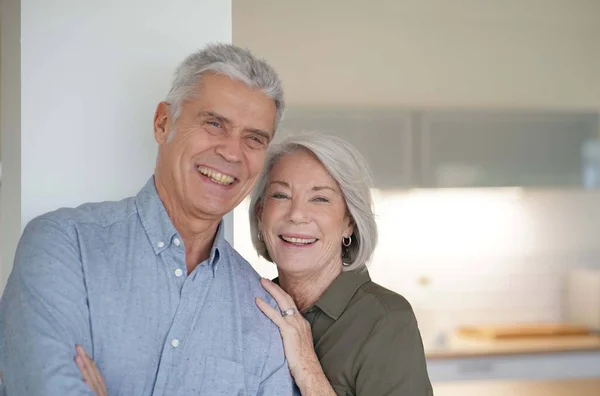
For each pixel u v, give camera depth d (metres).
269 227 2.03
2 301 1.55
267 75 1.69
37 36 2.04
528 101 5.07
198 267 1.68
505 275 5.35
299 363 1.84
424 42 4.91
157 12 2.13
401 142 4.88
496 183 5.01
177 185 1.66
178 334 1.63
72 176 2.06
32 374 1.44
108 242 1.62
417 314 5.27
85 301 1.54
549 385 4.69
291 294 2.11
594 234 5.43
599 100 5.13
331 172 1.99
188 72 1.67
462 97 4.99
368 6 4.80
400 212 5.27
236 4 4.71
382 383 1.85
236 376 1.68
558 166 5.09
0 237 2.54
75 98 2.07
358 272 2.07
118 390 1.56
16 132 2.19
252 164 1.71
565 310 5.39
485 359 4.45
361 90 4.86
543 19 5.00
